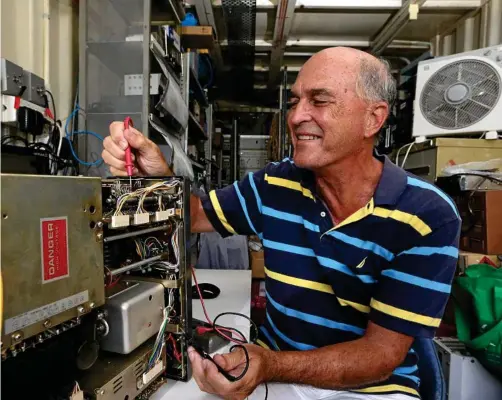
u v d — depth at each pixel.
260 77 4.10
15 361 0.45
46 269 0.42
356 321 0.90
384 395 0.82
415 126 2.00
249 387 0.61
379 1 2.49
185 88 2.10
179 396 0.66
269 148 4.49
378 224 0.81
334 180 0.84
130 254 0.71
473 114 1.82
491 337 1.27
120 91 1.49
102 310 0.56
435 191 0.84
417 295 0.76
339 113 0.74
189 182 0.74
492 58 1.77
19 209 0.38
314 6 2.53
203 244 1.99
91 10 1.48
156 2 1.75
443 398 0.84
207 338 0.83
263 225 1.02
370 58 0.79
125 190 0.63
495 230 1.57
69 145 1.46
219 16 2.65
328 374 0.70
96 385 0.52
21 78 1.18
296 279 0.93
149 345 0.65
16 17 1.26
